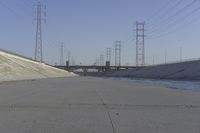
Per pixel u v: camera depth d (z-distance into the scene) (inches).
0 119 689.6
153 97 1327.5
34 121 665.0
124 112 826.2
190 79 4471.0
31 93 1487.5
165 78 5255.9
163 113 813.9
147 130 579.2
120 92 1654.8
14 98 1206.3
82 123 644.7
